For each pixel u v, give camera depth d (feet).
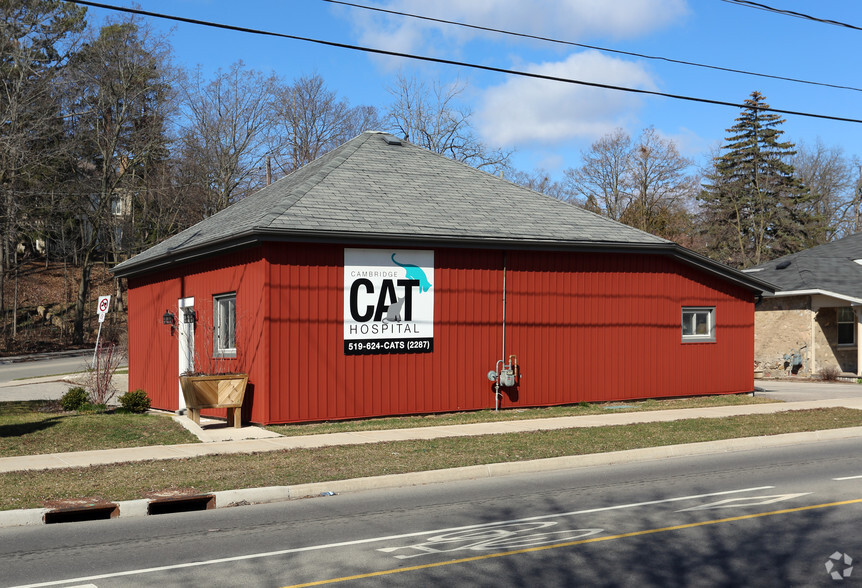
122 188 178.60
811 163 262.06
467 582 22.43
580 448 46.73
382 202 62.64
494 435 51.19
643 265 69.97
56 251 202.90
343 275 57.21
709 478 39.42
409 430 53.36
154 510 33.63
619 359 68.64
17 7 140.26
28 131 143.54
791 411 64.03
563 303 66.08
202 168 187.42
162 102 173.27
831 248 125.39
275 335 54.54
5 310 179.73
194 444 48.03
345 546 26.76
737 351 75.10
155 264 71.31
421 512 32.35
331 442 48.29
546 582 22.36
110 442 48.91
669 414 61.82
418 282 59.93
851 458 45.73
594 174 214.90
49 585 22.54
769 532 27.99
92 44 164.25
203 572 23.73
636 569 23.57
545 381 65.10
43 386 94.94
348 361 57.26
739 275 73.72
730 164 219.00
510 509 32.60
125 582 22.77
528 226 65.26
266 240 53.88
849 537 27.22
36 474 38.88
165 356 74.02
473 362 62.23
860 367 99.66
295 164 210.18
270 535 28.63
